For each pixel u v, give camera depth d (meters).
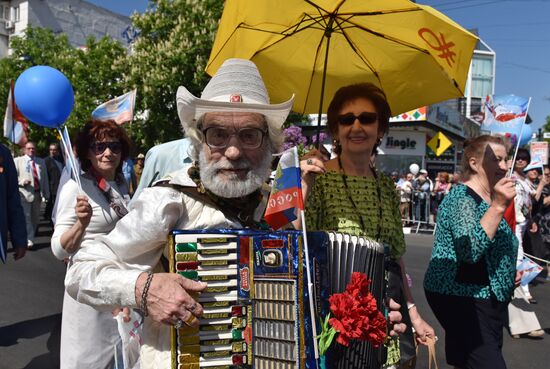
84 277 1.64
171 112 14.29
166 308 1.50
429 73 2.84
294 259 1.58
